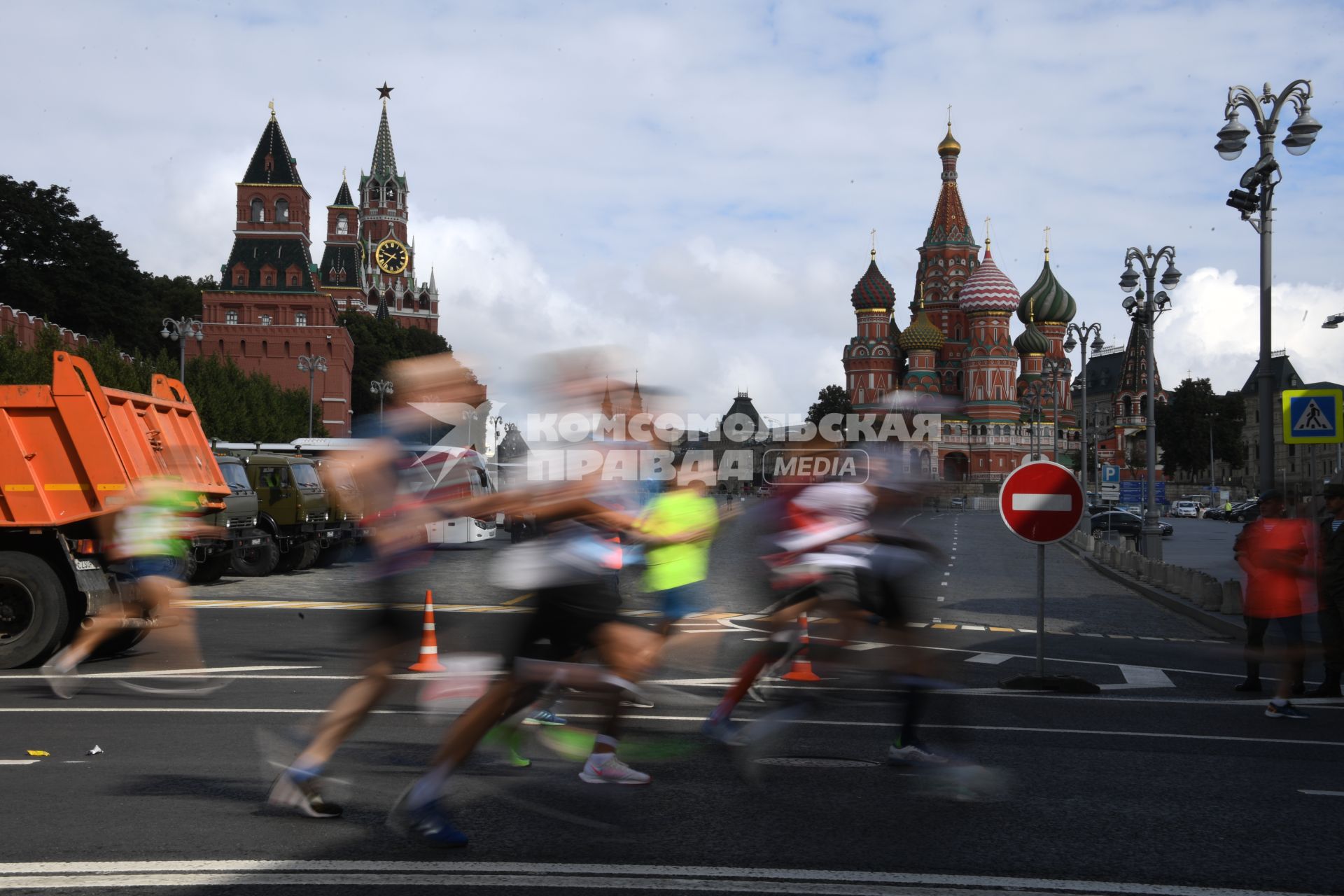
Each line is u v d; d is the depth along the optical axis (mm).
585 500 6215
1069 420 150750
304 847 5824
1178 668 14227
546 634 6246
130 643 13234
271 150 119000
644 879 5383
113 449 12883
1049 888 5398
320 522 28672
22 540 12828
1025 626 19078
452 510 6305
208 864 5535
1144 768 8133
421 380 6398
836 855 5816
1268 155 20812
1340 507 12250
